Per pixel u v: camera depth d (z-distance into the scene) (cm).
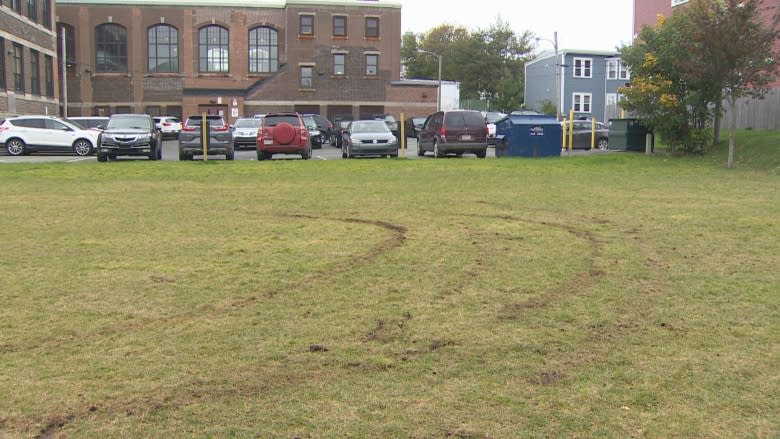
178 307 640
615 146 3025
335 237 992
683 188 1638
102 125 3825
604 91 6731
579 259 841
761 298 667
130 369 490
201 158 2672
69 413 422
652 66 2550
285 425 407
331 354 519
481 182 1775
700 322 595
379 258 849
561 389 457
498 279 742
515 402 438
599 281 734
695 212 1234
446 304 649
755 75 2227
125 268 796
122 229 1063
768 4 2917
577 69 6688
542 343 543
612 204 1345
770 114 2959
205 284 724
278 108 6234
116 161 2530
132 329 576
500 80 8706
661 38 2527
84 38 6178
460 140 2680
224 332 568
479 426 406
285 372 486
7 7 4009
